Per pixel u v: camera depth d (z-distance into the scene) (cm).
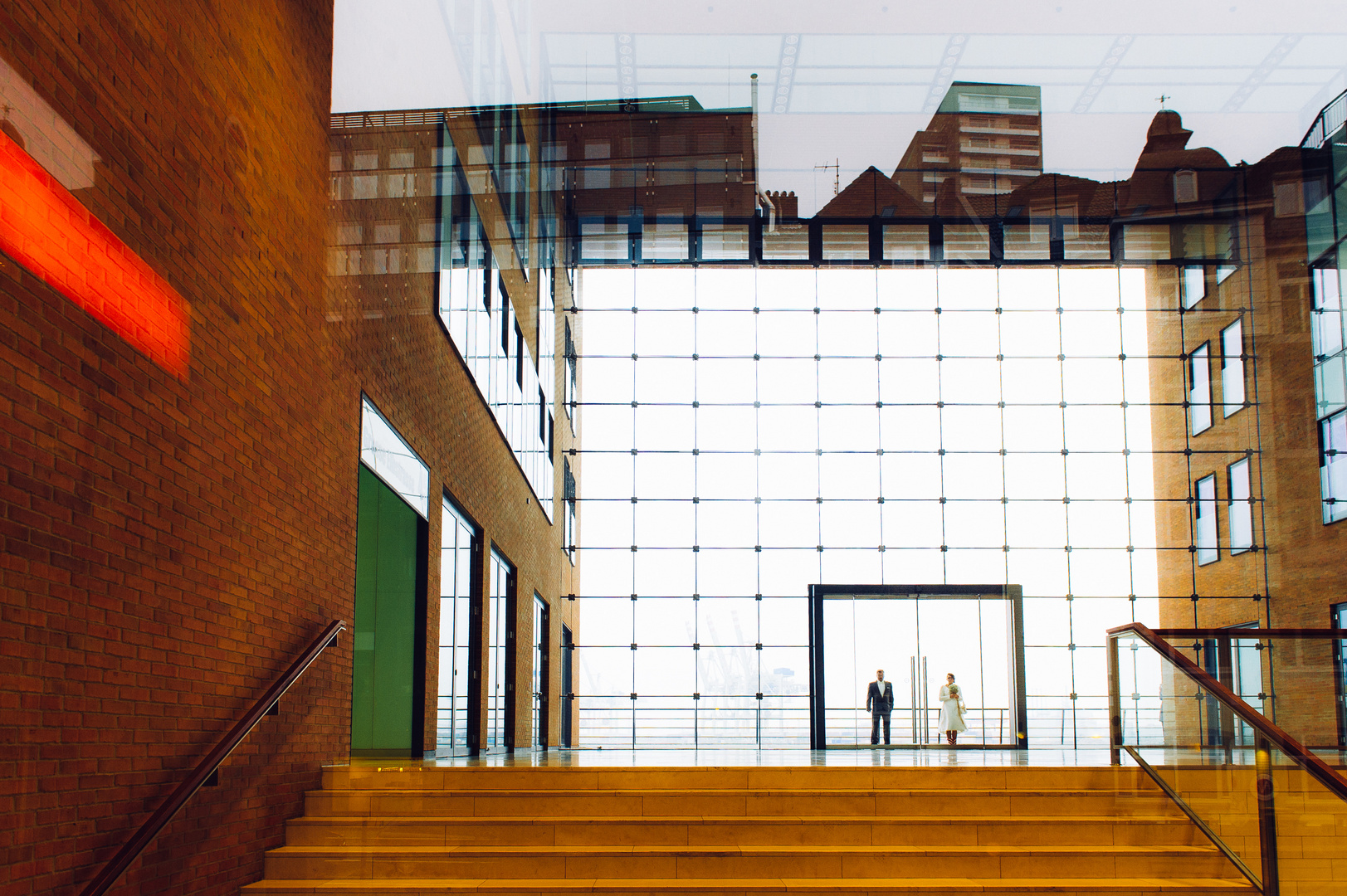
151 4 492
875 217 2450
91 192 438
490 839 615
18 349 387
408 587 1017
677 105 2314
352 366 802
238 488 582
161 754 488
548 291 2130
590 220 2391
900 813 659
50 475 404
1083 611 2288
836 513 2364
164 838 483
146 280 483
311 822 626
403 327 966
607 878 584
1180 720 697
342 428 774
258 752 595
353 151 818
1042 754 1027
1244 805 628
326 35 754
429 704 1051
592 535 2370
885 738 2039
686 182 2361
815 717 2147
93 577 432
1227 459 2294
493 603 1490
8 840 376
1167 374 2367
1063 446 2362
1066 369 2391
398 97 959
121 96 464
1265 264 2258
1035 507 2342
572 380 2414
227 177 576
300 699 668
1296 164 2238
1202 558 2272
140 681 470
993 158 2445
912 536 2344
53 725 404
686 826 620
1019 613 2198
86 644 427
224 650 559
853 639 2197
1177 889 564
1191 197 2359
